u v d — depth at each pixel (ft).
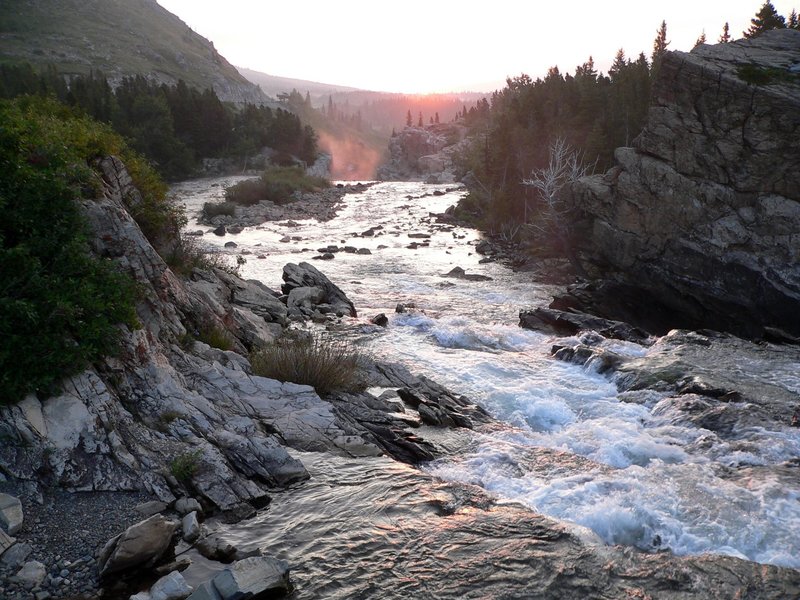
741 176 92.43
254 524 26.91
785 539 28.63
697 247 96.58
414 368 57.93
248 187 245.24
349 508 28.58
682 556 26.66
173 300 45.03
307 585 22.86
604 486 33.63
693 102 96.27
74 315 30.37
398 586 23.00
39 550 22.88
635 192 102.58
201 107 371.76
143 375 33.32
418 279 120.06
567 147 179.11
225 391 38.09
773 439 41.70
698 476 35.32
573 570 24.32
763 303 90.89
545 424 48.19
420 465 36.76
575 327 79.20
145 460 28.35
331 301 86.07
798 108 86.94
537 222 155.33
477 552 25.32
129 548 22.76
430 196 282.77
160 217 51.57
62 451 26.66
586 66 325.83
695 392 51.93
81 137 44.34
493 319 88.28
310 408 39.01
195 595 21.09
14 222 30.48
